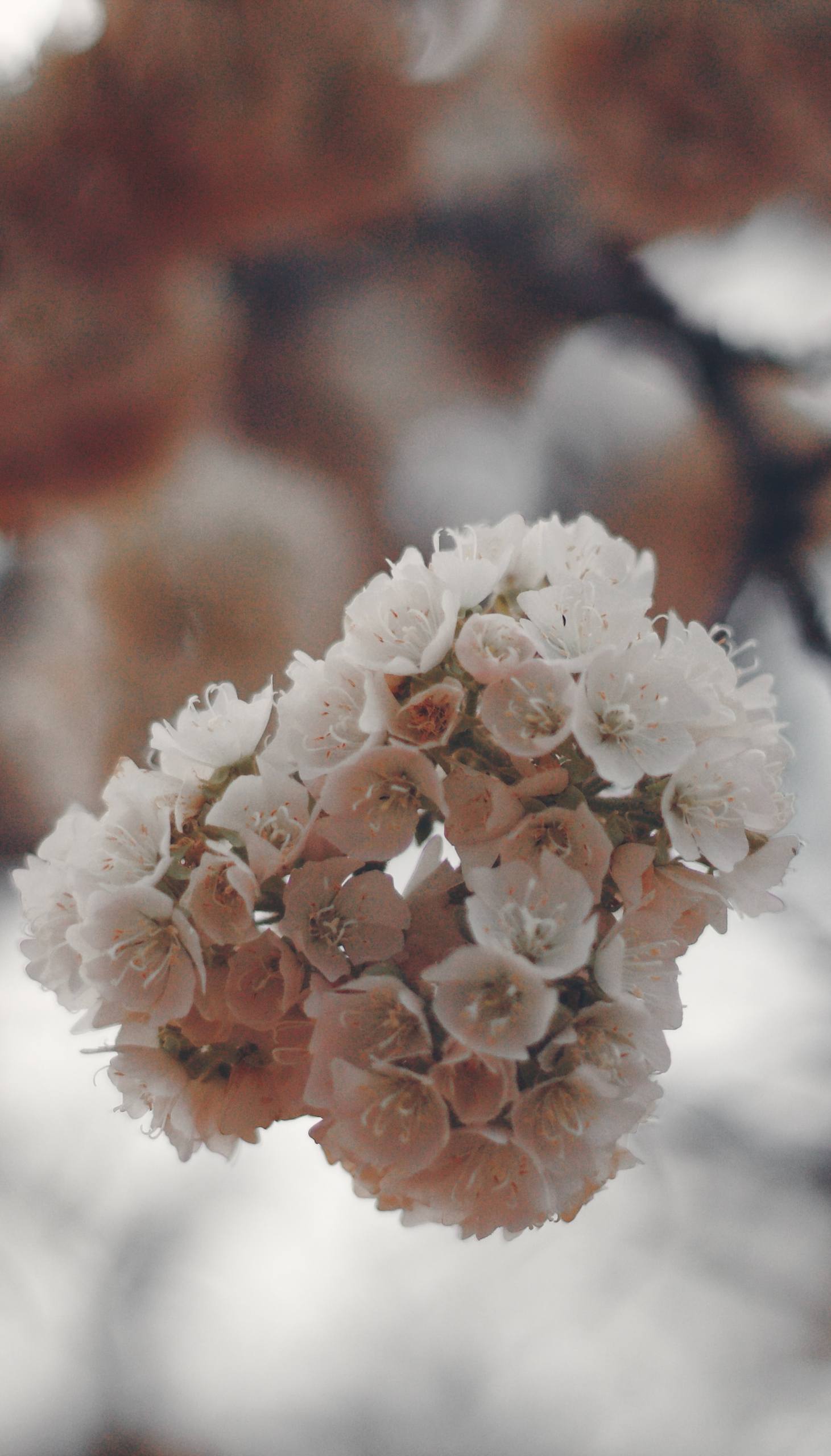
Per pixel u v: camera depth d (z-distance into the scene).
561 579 0.72
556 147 1.40
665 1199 1.67
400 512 1.55
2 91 1.15
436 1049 0.70
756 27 1.22
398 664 0.71
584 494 1.60
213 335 1.33
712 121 1.29
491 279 1.52
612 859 0.71
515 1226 0.71
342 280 1.46
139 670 1.38
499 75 1.33
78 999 0.73
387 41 1.18
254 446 1.45
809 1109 1.68
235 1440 1.55
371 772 0.71
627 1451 1.50
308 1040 0.72
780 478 1.53
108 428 1.27
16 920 1.63
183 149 1.15
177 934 0.71
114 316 1.23
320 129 1.19
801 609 1.50
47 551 1.37
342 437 1.50
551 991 0.69
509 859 0.71
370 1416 1.55
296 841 0.72
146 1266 1.66
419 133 1.28
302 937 0.71
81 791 1.49
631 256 1.55
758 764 0.72
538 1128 0.70
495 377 1.58
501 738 0.71
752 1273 1.61
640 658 0.71
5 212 1.17
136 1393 1.60
